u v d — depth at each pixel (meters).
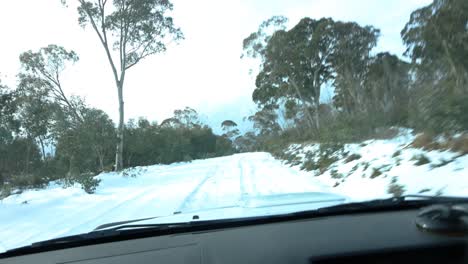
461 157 6.88
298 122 32.84
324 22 30.42
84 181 14.84
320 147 15.54
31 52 31.38
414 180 6.89
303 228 3.13
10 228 8.75
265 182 11.67
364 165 9.87
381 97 14.36
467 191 5.38
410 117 10.52
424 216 2.73
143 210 9.02
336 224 3.14
